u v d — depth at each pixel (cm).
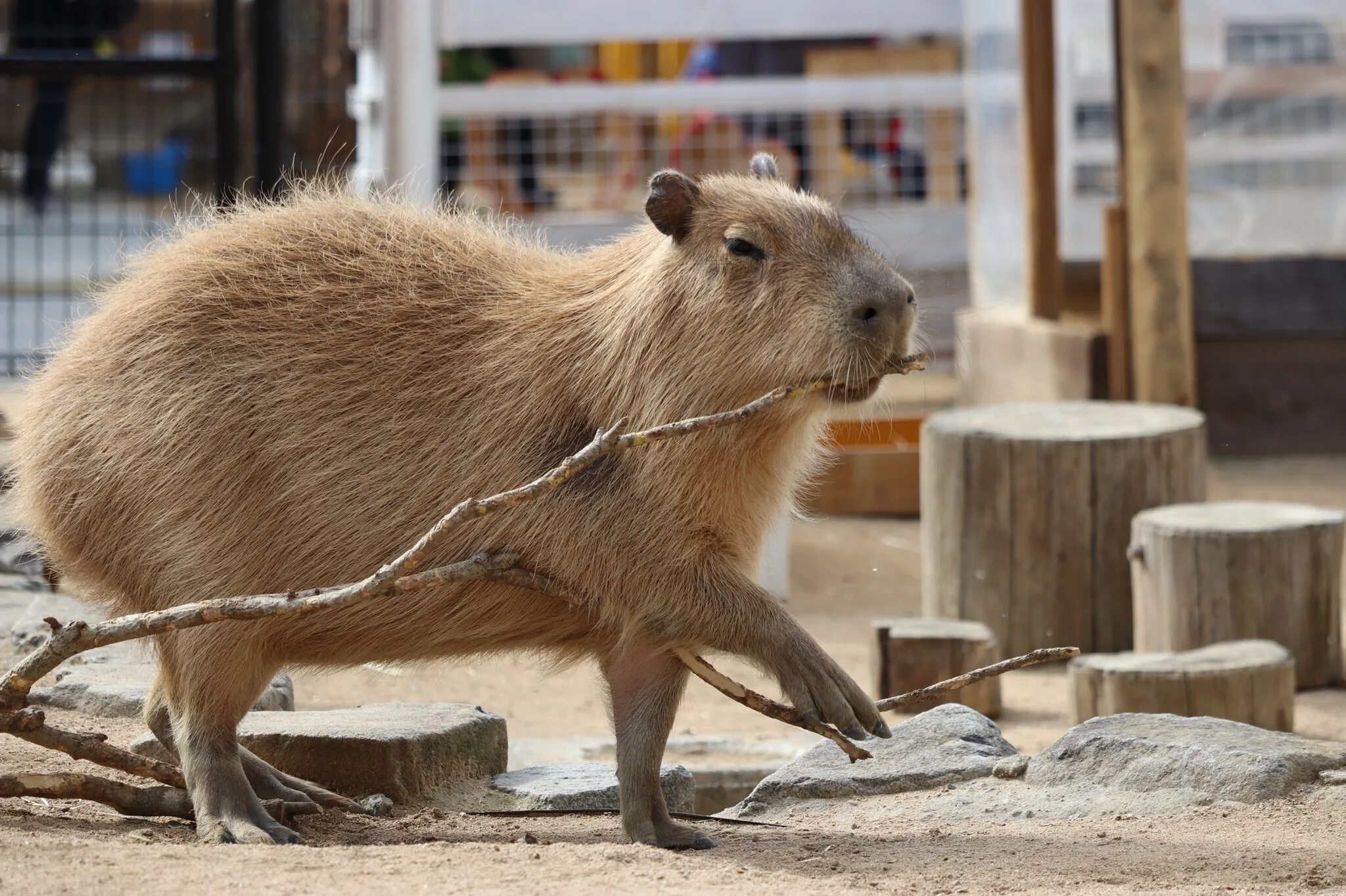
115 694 922
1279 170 2391
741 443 700
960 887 632
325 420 711
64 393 738
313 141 1883
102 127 2495
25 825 693
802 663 682
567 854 651
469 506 623
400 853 642
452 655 739
